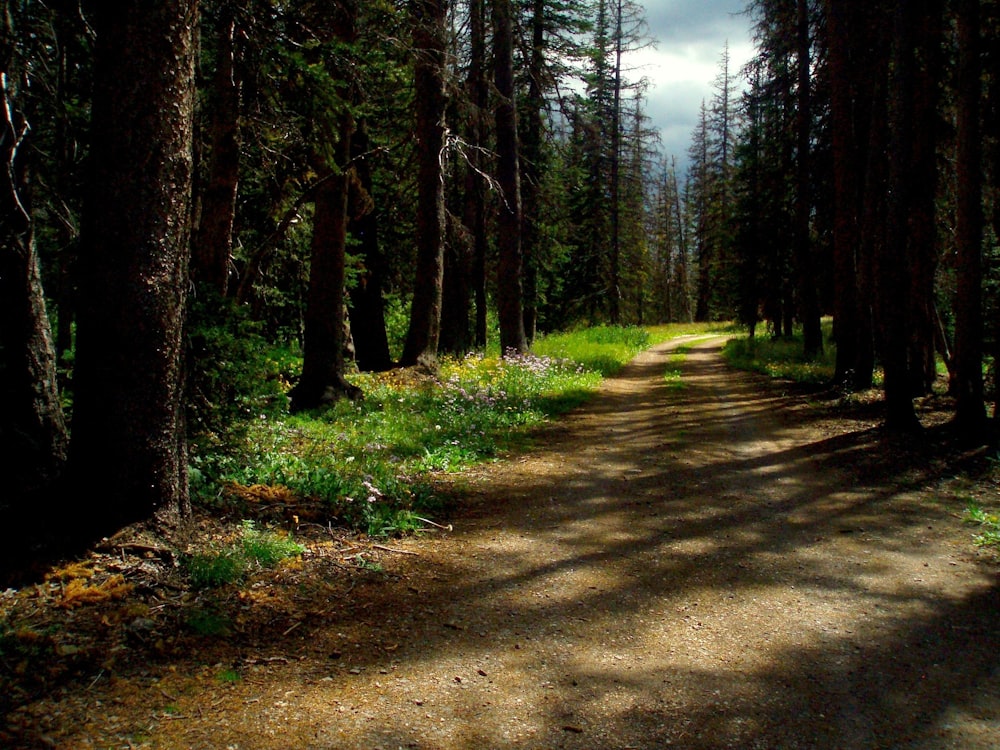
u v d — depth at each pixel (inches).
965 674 149.6
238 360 250.4
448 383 544.1
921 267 550.9
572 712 134.6
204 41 320.8
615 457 371.6
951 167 560.4
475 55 723.4
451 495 291.7
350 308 684.1
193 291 246.1
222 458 258.7
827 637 167.5
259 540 204.2
